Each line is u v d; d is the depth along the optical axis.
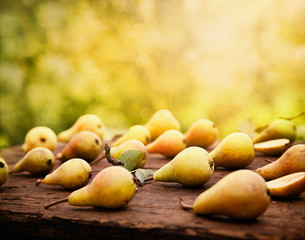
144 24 6.02
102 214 1.06
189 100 5.76
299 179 1.09
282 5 4.87
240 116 5.36
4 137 5.98
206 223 0.95
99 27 6.16
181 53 5.76
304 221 0.95
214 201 0.96
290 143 1.87
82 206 1.10
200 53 5.61
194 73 5.63
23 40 6.05
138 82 6.11
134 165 1.37
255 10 5.25
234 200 0.93
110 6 6.09
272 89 5.11
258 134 1.93
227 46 5.41
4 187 1.40
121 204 1.07
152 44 5.84
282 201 1.11
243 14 5.35
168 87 5.85
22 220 1.10
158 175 1.31
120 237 0.99
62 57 6.20
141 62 6.04
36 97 6.18
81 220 1.03
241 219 0.95
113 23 6.12
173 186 1.31
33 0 6.03
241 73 5.34
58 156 1.77
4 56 6.00
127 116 6.23
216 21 5.53
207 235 0.91
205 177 1.25
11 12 5.95
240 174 0.96
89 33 6.16
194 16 5.65
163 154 1.78
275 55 5.04
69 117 6.20
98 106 6.30
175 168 1.27
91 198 1.08
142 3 5.94
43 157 1.56
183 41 5.74
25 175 1.61
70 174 1.32
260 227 0.92
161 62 5.87
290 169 1.28
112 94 6.23
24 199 1.24
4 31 5.92
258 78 5.25
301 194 1.18
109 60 6.20
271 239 0.87
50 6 6.00
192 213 1.03
